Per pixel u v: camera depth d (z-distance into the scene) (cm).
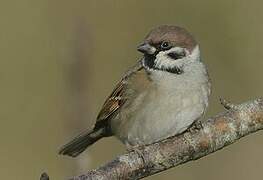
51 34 1522
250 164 1368
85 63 1106
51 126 1455
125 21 1513
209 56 1491
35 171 1412
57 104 1470
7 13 1545
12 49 1523
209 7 1505
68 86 1092
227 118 959
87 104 1094
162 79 1009
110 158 1380
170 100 1002
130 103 1030
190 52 1019
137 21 1512
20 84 1498
